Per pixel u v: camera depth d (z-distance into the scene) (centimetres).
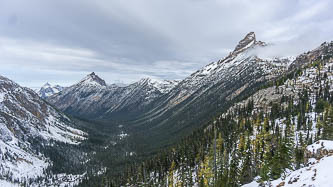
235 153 9806
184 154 13262
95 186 18138
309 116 12762
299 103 14562
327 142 5606
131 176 14300
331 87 15788
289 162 5647
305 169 3247
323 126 9444
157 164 13888
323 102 13225
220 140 10925
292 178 3203
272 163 5578
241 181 7500
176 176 11238
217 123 16225
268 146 8200
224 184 7050
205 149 12519
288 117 12350
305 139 9588
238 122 14438
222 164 8512
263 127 11131
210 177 8200
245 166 7875
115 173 19450
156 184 11525
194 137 16388
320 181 2588
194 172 11088
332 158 3086
